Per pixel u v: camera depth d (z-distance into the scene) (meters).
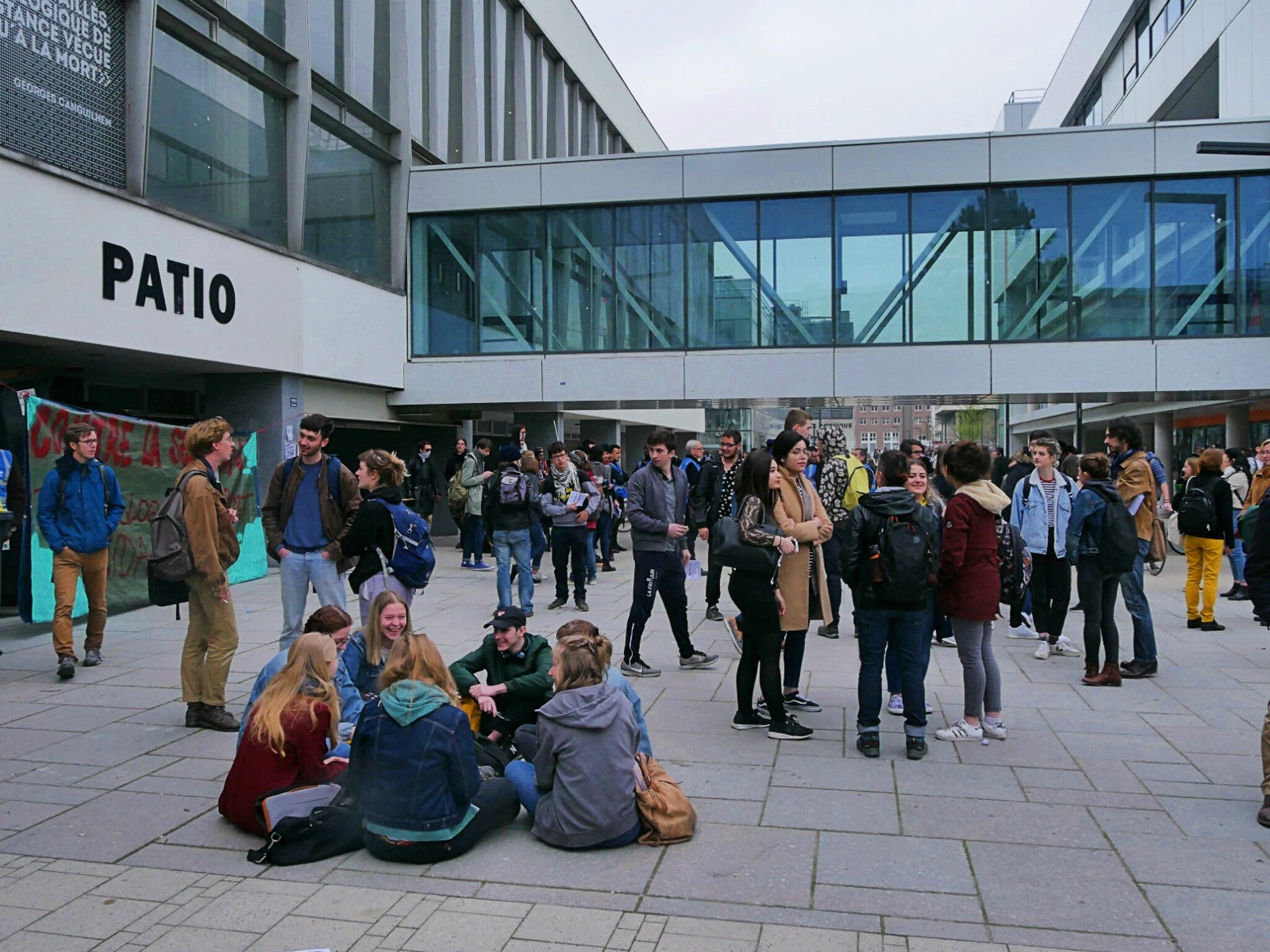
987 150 15.17
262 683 4.96
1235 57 22.05
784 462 6.14
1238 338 14.63
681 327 16.23
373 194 16.06
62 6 9.73
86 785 5.14
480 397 16.62
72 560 7.48
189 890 3.95
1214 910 3.72
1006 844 4.34
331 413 14.94
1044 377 15.12
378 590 6.47
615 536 16.48
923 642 5.54
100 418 9.50
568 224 16.56
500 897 3.87
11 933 3.60
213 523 6.02
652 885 3.96
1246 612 10.30
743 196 15.93
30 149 9.33
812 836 4.45
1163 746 5.71
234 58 12.27
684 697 6.91
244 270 12.41
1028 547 8.09
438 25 17.83
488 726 5.25
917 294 15.56
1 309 8.93
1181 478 17.50
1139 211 14.98
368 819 4.16
